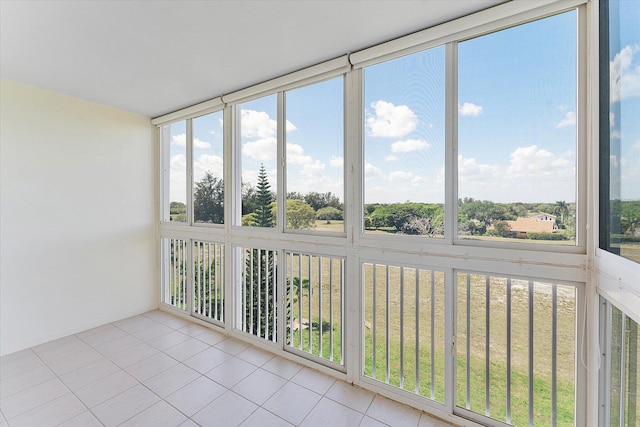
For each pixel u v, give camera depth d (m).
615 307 1.27
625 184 1.11
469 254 1.75
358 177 2.13
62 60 2.22
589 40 1.43
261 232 2.72
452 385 1.81
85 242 3.09
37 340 2.75
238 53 2.13
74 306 3.01
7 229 2.59
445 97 1.82
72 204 2.99
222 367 2.38
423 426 1.76
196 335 2.99
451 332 1.82
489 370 1.77
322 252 2.34
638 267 1.00
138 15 1.68
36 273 2.75
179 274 3.60
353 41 1.98
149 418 1.80
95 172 3.17
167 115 3.48
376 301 2.17
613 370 1.30
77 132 3.02
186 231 3.41
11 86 2.59
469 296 1.81
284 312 2.59
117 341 2.83
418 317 2.01
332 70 2.23
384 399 2.01
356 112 2.13
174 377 2.23
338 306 2.37
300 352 2.50
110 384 2.13
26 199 2.69
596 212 1.40
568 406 1.56
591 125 1.42
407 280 2.05
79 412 1.84
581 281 1.46
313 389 2.11
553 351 1.59
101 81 2.62
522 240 1.63
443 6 1.62
